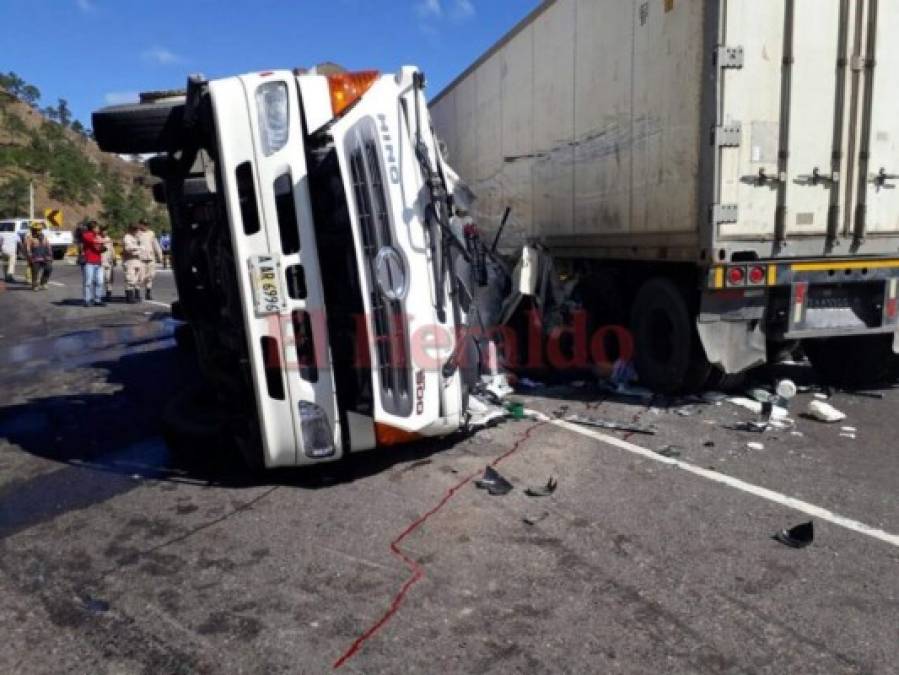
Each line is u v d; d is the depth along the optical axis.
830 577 3.10
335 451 4.24
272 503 4.11
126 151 5.15
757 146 5.16
